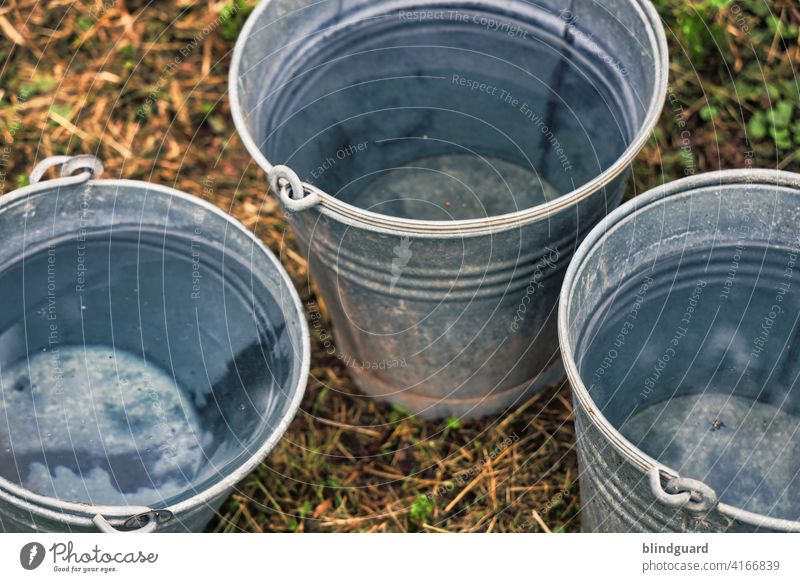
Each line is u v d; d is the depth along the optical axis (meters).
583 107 2.16
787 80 2.60
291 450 2.22
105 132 2.69
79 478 2.08
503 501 2.13
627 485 1.56
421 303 1.88
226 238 1.96
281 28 2.00
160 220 2.01
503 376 2.14
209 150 2.67
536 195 2.42
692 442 2.12
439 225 1.65
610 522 1.76
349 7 2.12
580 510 2.03
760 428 2.12
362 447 2.22
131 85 2.76
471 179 2.47
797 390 2.08
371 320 2.01
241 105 1.88
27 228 1.99
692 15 2.62
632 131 1.95
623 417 2.14
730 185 1.80
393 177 2.48
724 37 2.63
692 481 1.41
